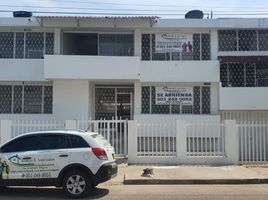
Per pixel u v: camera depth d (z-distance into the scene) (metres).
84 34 25.36
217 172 15.12
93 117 25.64
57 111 24.03
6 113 24.55
